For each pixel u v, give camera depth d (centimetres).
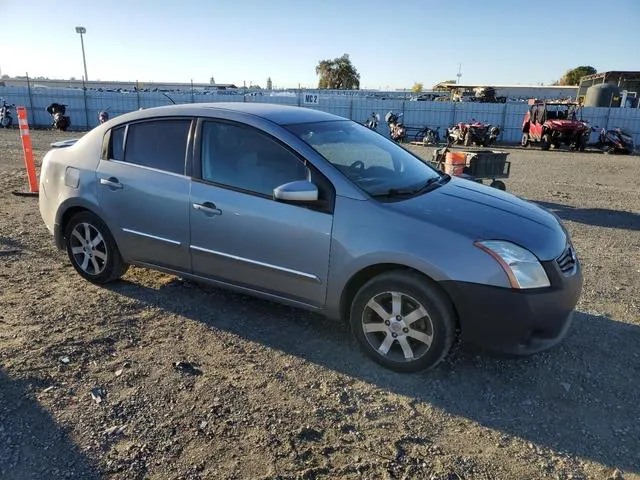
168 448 279
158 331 406
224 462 271
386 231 342
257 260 389
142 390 329
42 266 540
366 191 361
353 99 2850
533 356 384
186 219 413
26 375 338
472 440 295
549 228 367
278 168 381
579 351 394
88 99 2930
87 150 471
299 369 360
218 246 404
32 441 281
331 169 365
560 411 323
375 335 364
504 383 350
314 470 267
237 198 390
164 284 494
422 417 314
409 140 2678
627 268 591
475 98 3825
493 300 323
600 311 466
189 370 353
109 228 459
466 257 326
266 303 459
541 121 2345
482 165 904
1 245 604
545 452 287
